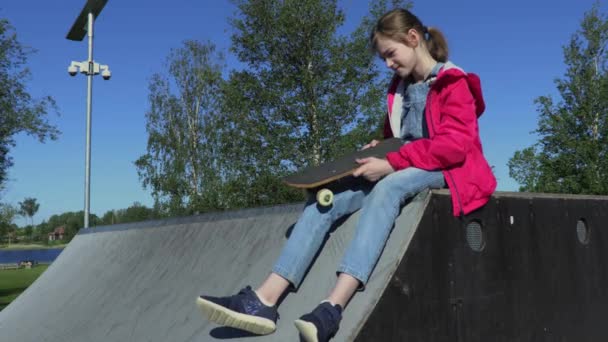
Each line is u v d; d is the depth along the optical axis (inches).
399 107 97.7
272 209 115.8
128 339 106.9
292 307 79.7
